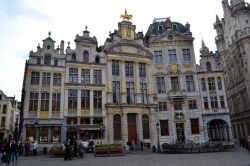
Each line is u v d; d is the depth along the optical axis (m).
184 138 44.19
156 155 29.59
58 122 37.66
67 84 39.78
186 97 45.88
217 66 47.31
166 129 44.88
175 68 47.59
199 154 28.58
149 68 47.00
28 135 36.00
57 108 38.41
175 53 48.88
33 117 36.69
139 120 42.97
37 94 37.94
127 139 41.19
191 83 47.19
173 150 32.78
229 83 60.00
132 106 42.72
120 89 43.66
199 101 45.88
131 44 46.38
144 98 45.38
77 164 20.73
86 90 41.16
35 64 38.59
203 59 47.94
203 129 44.50
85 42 43.00
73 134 38.56
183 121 44.88
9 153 20.14
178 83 47.38
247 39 49.91
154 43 49.16
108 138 40.22
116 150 30.22
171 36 49.47
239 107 55.16
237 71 54.97
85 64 41.97
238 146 43.56
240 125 54.66
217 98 45.66
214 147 31.95
